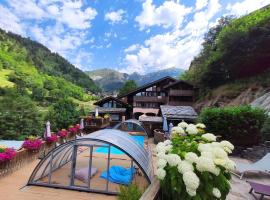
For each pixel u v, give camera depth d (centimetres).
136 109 4503
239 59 3750
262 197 755
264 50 3500
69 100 2855
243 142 1549
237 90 3425
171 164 372
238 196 809
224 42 4028
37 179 1022
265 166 1020
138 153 1036
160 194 405
